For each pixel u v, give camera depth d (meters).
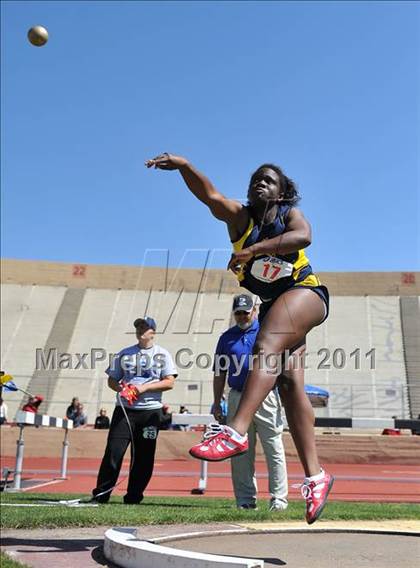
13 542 3.01
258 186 2.54
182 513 3.99
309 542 2.91
